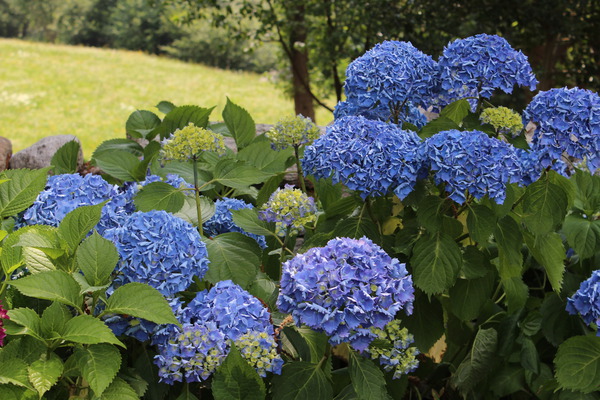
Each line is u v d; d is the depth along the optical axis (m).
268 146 1.71
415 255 1.37
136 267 1.16
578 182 1.63
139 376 1.19
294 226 1.38
